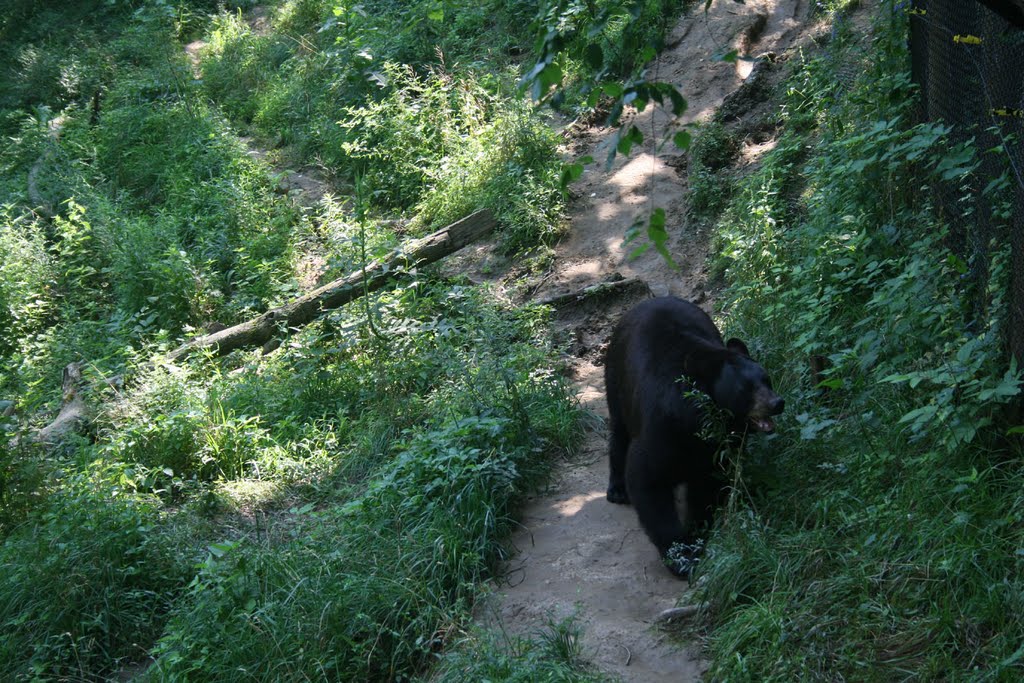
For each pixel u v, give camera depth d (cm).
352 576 484
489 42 1385
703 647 422
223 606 484
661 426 482
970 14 523
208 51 1739
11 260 1149
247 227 1145
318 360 833
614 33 1007
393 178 1173
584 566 511
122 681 493
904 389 508
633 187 1045
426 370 775
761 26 1225
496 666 408
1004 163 464
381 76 1291
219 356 900
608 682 399
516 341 835
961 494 425
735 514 462
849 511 463
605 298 880
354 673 447
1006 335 449
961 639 367
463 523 535
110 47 1886
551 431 662
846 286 638
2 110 1730
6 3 2019
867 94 738
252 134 1466
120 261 1071
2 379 930
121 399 788
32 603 518
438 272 991
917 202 648
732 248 827
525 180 1062
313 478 675
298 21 1734
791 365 623
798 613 402
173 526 601
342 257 977
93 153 1452
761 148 1024
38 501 615
